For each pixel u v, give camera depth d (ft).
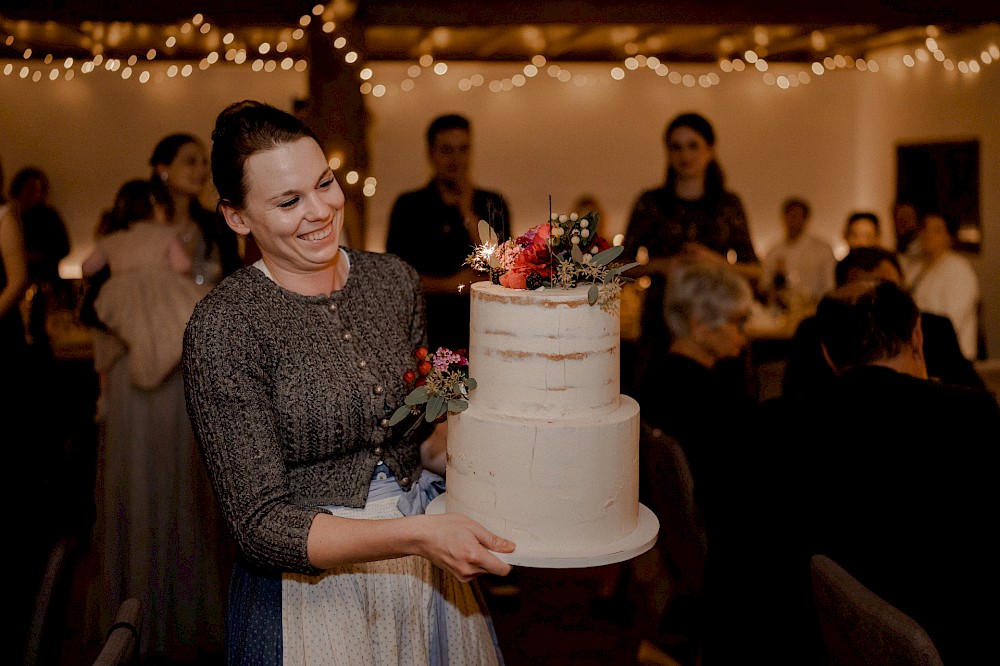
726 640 7.25
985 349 22.54
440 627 5.75
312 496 5.42
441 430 6.22
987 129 25.64
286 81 30.48
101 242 11.66
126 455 11.64
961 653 5.85
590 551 5.03
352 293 5.74
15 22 21.22
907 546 6.03
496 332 5.14
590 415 5.15
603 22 20.03
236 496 5.04
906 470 6.06
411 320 6.06
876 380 6.31
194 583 11.62
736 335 9.94
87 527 15.97
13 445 13.52
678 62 28.76
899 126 30.32
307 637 5.31
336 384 5.37
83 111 29.94
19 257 12.01
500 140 33.06
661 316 15.07
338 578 5.40
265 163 5.05
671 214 16.29
